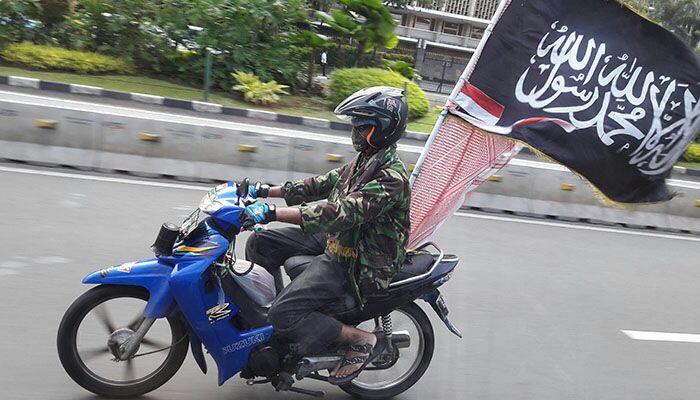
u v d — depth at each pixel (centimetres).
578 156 388
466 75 386
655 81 387
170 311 329
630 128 388
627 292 630
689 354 501
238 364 334
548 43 384
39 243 543
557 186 904
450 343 471
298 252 360
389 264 327
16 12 1374
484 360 451
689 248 839
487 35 383
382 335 356
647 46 385
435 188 393
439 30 5112
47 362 372
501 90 386
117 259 536
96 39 1459
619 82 387
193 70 1423
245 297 333
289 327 324
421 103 1529
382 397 381
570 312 558
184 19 1403
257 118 1301
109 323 360
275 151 848
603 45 385
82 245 554
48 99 1081
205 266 319
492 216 853
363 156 326
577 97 387
